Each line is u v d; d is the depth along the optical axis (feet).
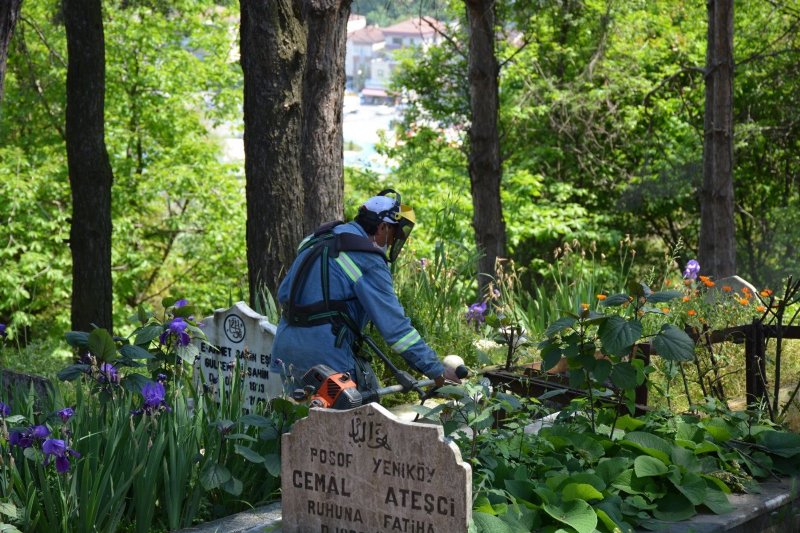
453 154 73.00
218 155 82.79
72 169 38.75
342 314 14.71
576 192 70.79
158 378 16.06
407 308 24.59
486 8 45.60
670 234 78.79
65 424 13.79
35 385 19.40
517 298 32.01
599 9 64.34
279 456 14.39
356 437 11.95
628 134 72.74
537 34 68.39
